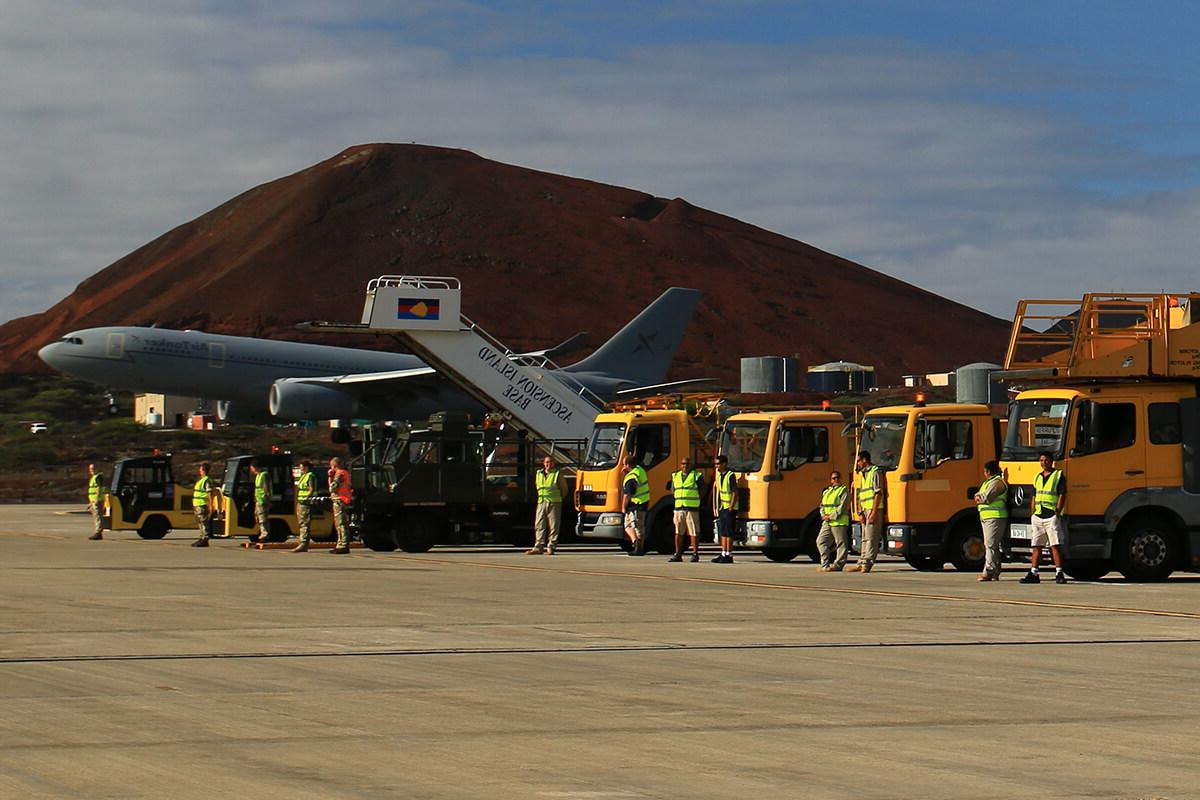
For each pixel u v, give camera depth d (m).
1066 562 26.64
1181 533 25.64
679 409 37.69
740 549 37.66
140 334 72.31
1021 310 26.98
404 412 75.19
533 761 9.39
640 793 8.45
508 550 38.59
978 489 28.52
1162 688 12.68
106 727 10.56
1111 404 25.55
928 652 15.19
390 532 37.31
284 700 11.84
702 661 14.37
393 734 10.34
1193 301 25.98
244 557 33.69
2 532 47.06
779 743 10.05
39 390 137.50
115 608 19.75
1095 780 8.84
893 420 28.86
